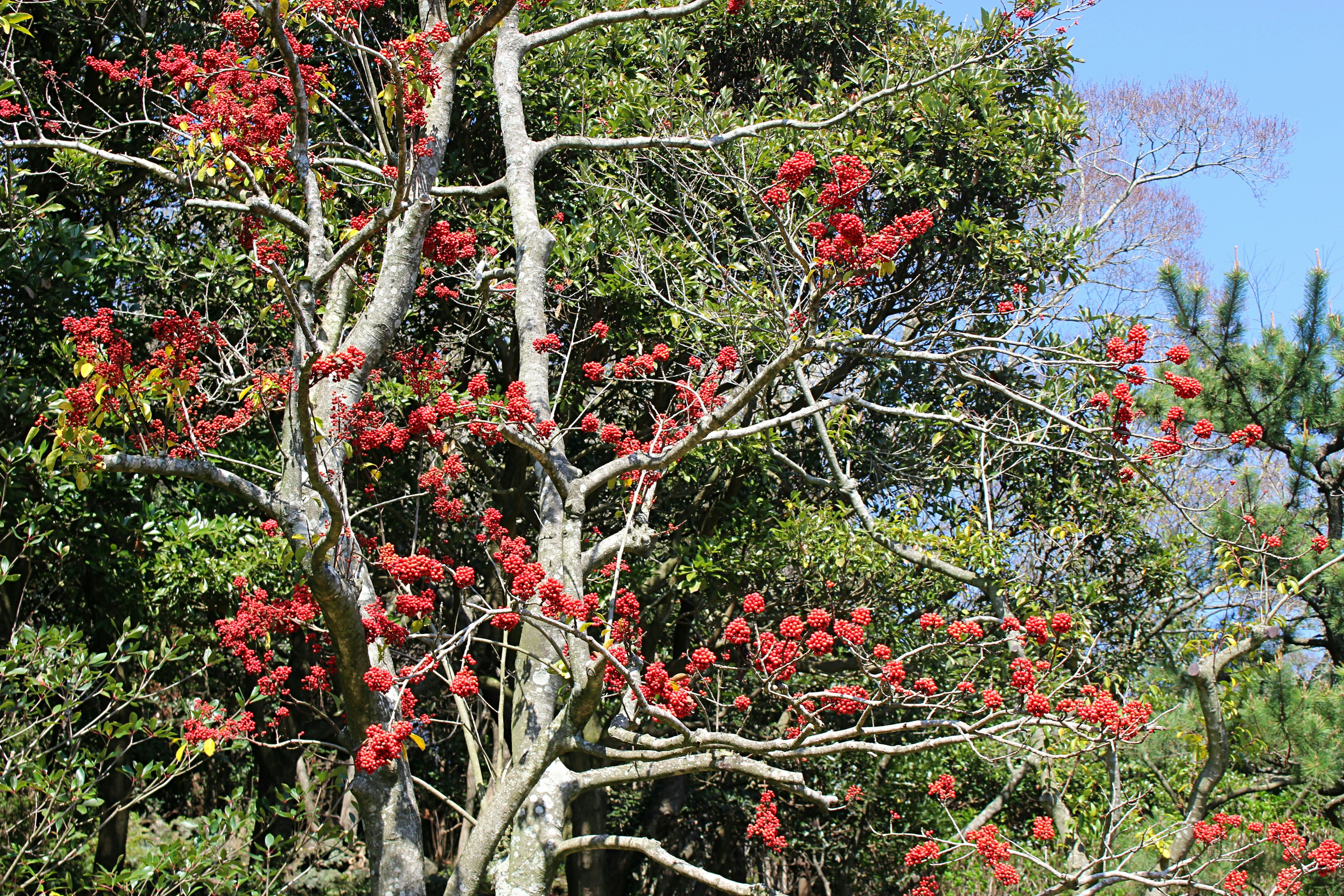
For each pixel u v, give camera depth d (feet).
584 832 33.42
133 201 29.78
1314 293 25.34
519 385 15.33
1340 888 19.90
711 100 34.27
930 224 12.70
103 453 12.33
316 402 15.08
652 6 30.37
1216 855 20.65
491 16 17.92
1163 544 32.45
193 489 26.61
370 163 25.17
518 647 17.44
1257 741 21.22
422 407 16.87
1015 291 31.04
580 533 16.12
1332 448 26.21
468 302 27.40
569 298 26.63
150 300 26.58
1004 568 27.61
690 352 29.78
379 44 18.88
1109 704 12.23
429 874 41.55
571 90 30.40
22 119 18.40
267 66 26.16
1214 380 25.99
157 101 27.99
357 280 17.63
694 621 34.50
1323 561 23.31
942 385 32.09
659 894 38.91
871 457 32.86
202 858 19.85
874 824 34.12
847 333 18.97
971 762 32.37
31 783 18.69
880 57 31.17
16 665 19.99
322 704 28.58
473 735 22.94
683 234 30.78
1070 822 23.80
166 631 26.55
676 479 30.35
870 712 12.78
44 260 23.04
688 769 14.30
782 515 29.91
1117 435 17.48
